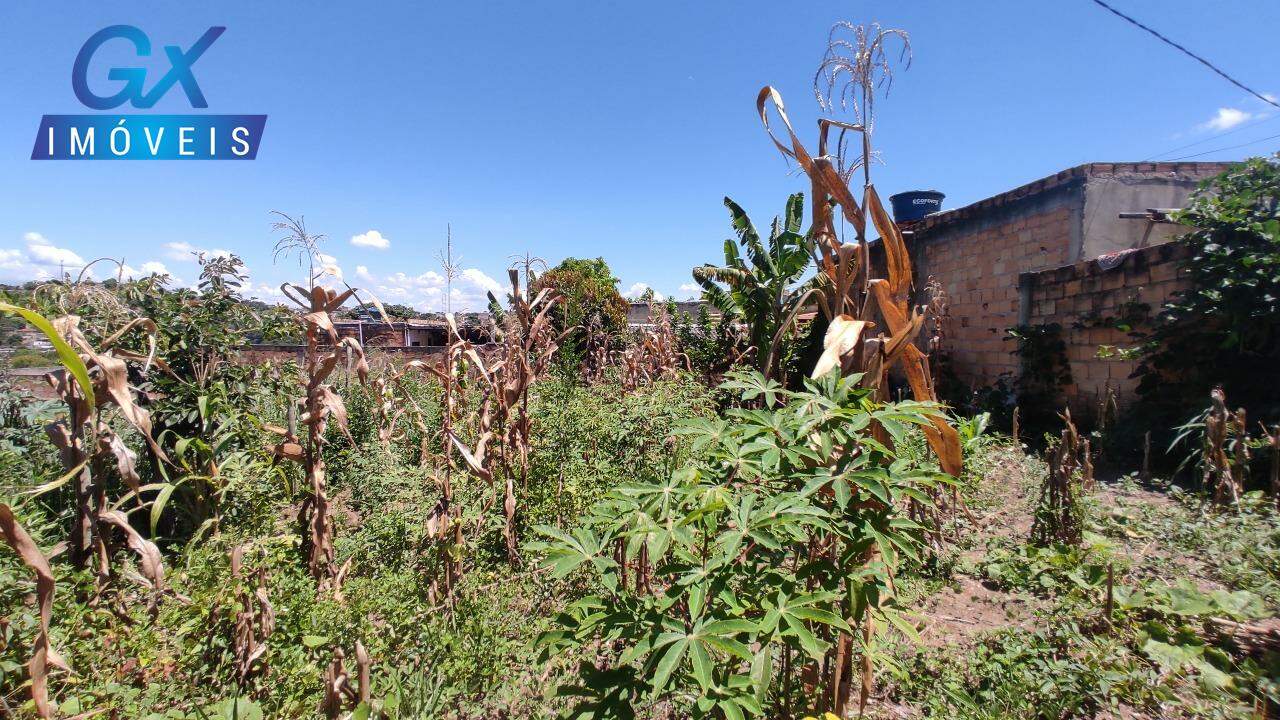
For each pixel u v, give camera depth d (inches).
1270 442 173.6
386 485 158.2
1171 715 92.8
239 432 149.9
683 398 211.5
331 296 134.6
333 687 61.1
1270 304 214.4
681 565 64.4
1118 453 256.8
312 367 133.6
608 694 64.1
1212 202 241.1
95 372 102.5
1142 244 321.1
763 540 60.4
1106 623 115.4
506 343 163.6
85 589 97.1
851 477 63.9
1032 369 324.5
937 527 146.1
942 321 388.2
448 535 128.9
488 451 151.9
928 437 94.4
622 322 420.8
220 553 102.8
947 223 421.7
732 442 70.4
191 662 91.5
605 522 73.0
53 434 104.3
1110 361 285.6
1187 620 116.4
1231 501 166.2
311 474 133.1
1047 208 339.9
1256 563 134.2
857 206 91.0
